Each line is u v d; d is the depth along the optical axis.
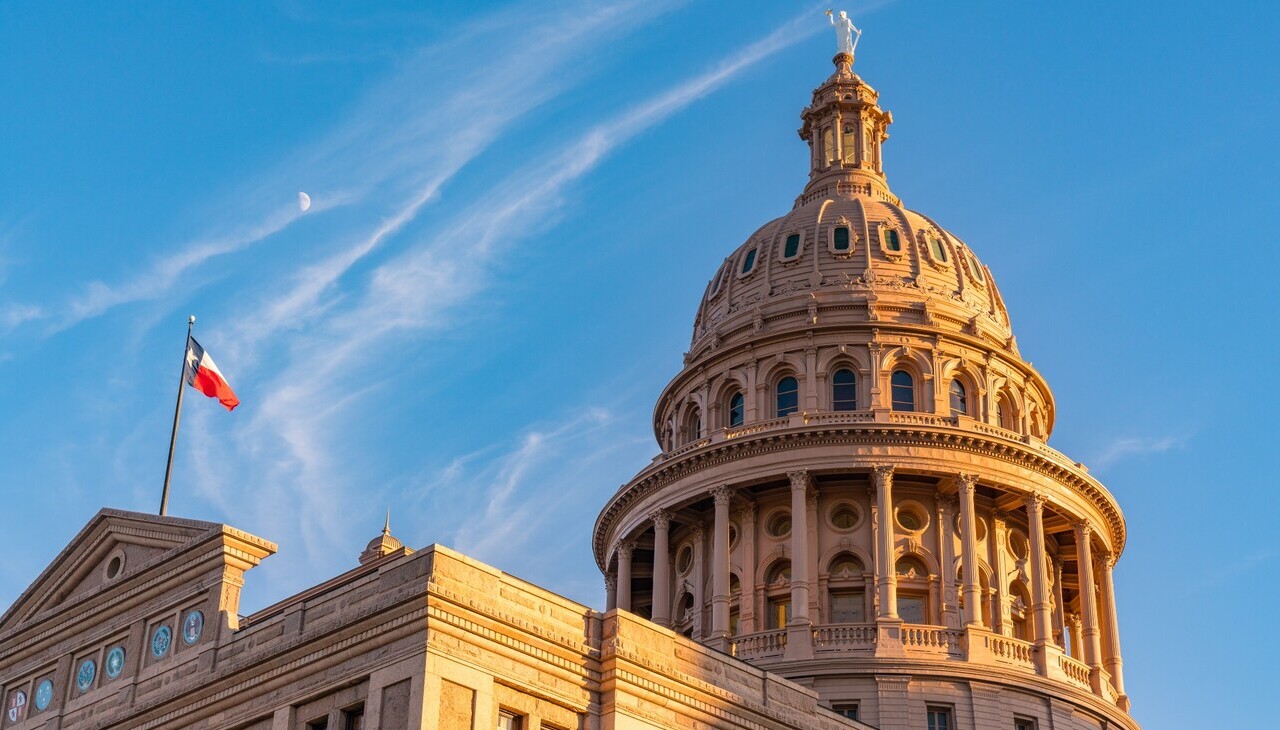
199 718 56.91
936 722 83.50
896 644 85.31
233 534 59.81
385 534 73.94
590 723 54.72
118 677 61.78
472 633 51.94
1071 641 98.50
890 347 96.62
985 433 91.44
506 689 52.47
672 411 102.75
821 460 90.62
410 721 49.62
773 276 101.81
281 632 56.00
